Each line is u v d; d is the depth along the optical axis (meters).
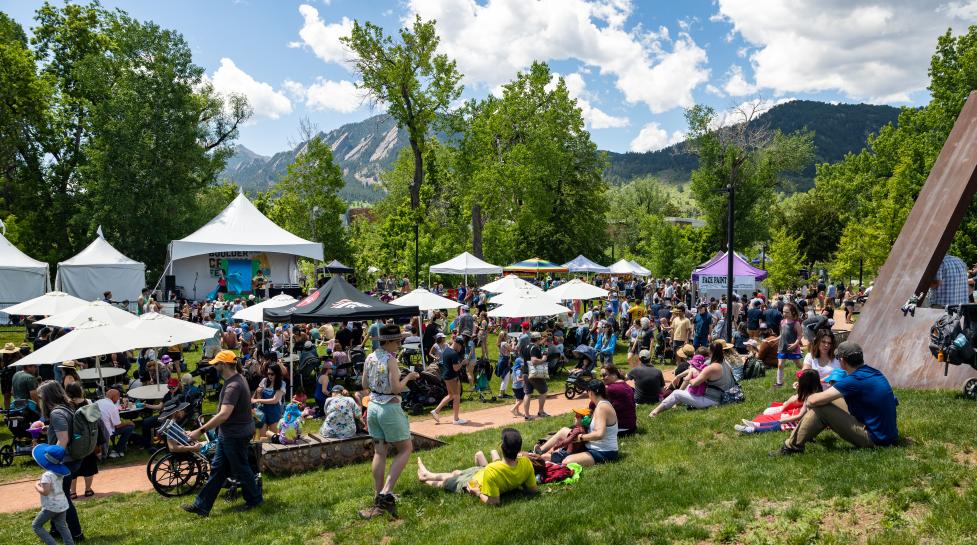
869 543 4.37
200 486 8.18
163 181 35.53
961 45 34.75
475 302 29.78
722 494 5.57
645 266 49.56
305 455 8.82
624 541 4.82
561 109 45.72
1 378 12.55
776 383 11.11
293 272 33.38
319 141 47.03
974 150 10.30
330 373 14.29
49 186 37.72
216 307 23.84
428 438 9.58
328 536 5.71
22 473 9.76
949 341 7.89
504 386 14.41
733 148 52.25
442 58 41.53
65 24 37.47
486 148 45.28
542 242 53.38
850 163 62.09
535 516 5.48
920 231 10.71
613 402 8.42
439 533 5.41
